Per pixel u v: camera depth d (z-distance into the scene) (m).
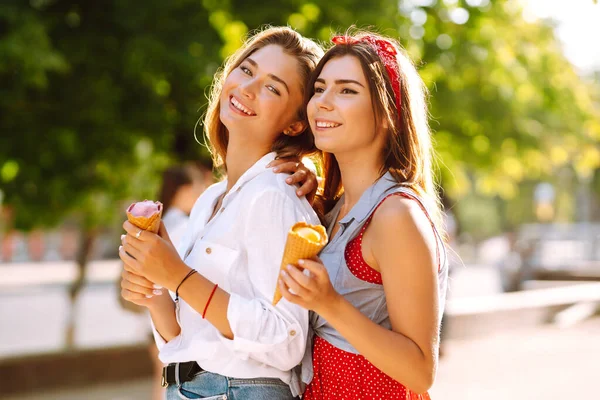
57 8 6.71
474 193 46.06
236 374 2.41
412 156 2.42
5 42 5.86
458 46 7.91
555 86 9.61
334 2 6.73
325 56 2.48
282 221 2.41
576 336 12.23
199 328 2.47
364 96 2.37
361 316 2.08
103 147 6.95
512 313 12.95
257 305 2.31
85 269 9.66
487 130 9.07
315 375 2.42
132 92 6.89
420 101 2.48
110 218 9.15
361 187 2.46
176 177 5.30
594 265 23.52
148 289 2.36
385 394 2.31
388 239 2.20
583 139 10.38
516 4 8.68
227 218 2.48
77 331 12.24
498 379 8.91
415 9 7.74
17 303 18.50
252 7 6.66
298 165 2.58
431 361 2.14
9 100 6.38
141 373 8.73
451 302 13.23
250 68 2.68
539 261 24.05
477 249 42.41
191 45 6.49
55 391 7.95
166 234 2.38
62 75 6.64
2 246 30.59
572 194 41.53
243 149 2.71
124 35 6.69
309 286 2.00
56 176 6.89
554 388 8.38
